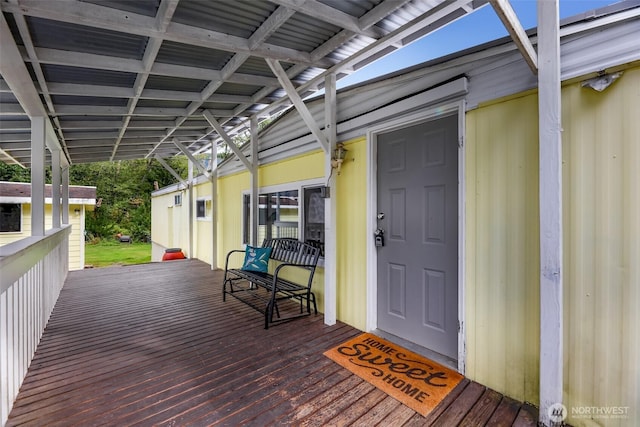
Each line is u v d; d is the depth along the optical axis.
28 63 2.61
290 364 2.40
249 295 4.45
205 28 2.40
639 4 1.51
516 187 1.98
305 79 3.58
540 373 1.75
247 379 2.20
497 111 2.07
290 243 4.19
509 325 2.02
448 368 2.34
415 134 2.69
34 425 1.72
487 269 2.12
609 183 1.62
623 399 1.58
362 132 3.10
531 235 1.92
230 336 2.96
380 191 3.00
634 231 1.55
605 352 1.64
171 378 2.21
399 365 2.38
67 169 6.08
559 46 1.69
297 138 4.21
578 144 1.72
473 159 2.19
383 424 1.74
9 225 7.45
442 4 2.09
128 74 3.04
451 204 2.42
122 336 2.96
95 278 5.58
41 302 2.92
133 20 2.10
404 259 2.79
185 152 6.38
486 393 2.04
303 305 3.93
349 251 3.26
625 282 1.58
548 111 1.67
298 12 2.27
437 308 2.53
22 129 4.02
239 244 6.00
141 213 19.50
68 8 1.91
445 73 2.37
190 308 3.84
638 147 1.54
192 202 8.28
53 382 2.16
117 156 7.55
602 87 1.63
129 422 1.75
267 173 4.91
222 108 4.65
